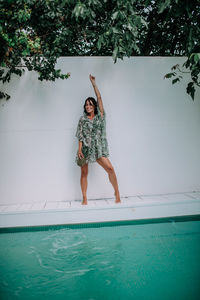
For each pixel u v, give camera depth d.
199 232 3.37
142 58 4.43
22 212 3.56
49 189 4.34
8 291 2.16
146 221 3.68
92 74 4.36
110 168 3.85
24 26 4.04
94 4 3.58
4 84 4.25
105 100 4.39
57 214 3.59
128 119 4.43
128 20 3.51
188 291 2.06
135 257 2.71
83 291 2.12
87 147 3.90
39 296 2.08
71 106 4.34
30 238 3.36
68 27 4.12
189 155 4.56
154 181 4.50
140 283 2.21
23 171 4.30
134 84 4.43
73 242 3.19
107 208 3.62
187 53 4.04
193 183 4.57
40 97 4.30
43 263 2.65
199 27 3.98
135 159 4.46
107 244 3.09
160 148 4.50
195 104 4.55
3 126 4.26
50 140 4.33
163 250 2.86
